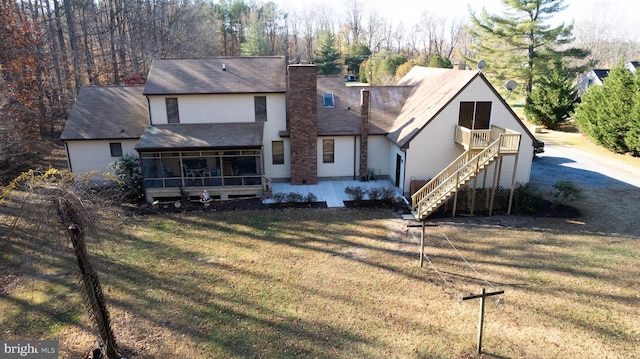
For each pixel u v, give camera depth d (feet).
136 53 152.87
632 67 163.73
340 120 81.76
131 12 157.69
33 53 94.89
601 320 38.42
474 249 53.52
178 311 40.34
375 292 43.62
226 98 76.33
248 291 43.91
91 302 31.86
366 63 208.13
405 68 174.60
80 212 30.60
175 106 76.02
